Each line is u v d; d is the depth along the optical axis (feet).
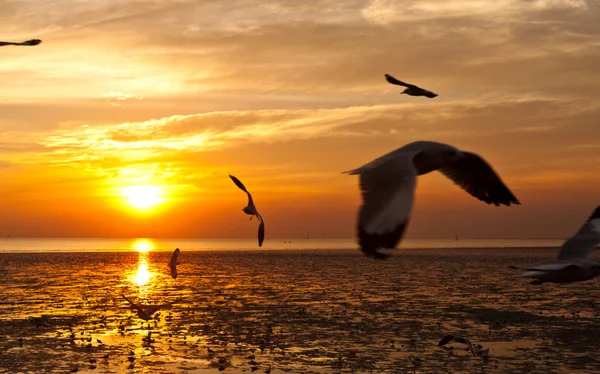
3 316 125.70
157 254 527.81
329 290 183.42
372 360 87.10
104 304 146.41
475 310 136.98
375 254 10.84
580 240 22.33
